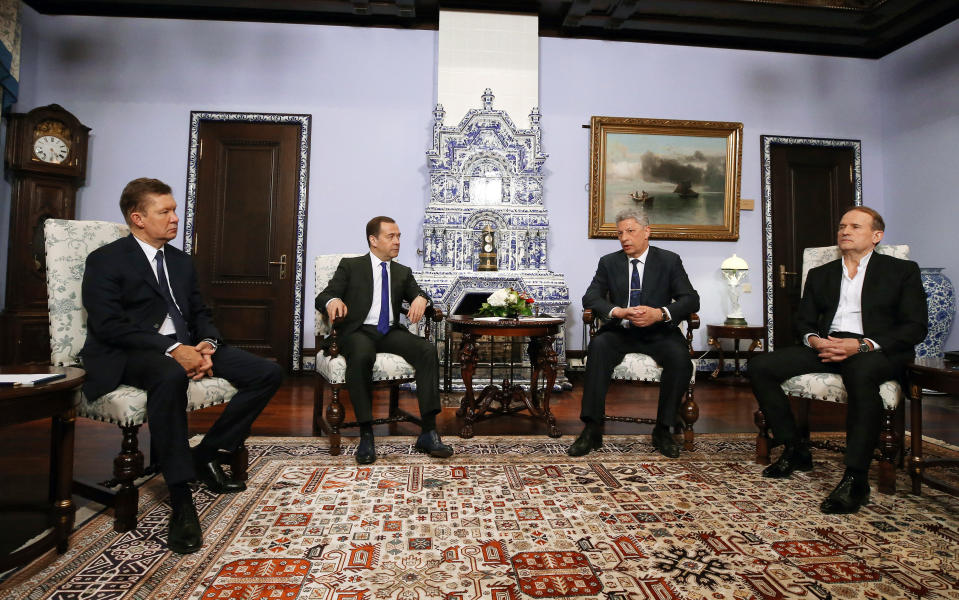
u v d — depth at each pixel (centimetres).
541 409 338
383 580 146
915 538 174
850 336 243
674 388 265
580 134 547
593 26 539
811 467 245
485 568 152
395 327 296
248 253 525
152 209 204
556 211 543
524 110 528
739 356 546
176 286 219
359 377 254
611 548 165
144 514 190
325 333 304
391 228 289
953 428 329
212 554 160
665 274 297
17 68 470
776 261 568
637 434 309
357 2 496
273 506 196
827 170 582
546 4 523
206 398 200
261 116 521
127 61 514
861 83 583
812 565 156
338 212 527
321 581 145
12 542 169
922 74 533
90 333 194
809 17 512
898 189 562
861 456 201
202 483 219
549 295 480
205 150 522
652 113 556
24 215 461
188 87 520
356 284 285
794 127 573
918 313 225
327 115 529
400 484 220
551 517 188
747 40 565
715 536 174
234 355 214
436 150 506
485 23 527
